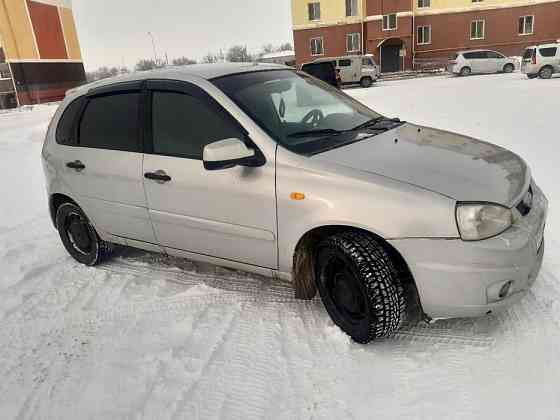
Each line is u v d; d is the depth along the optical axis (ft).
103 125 12.31
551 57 67.82
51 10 147.54
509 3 113.70
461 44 118.73
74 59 160.66
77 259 14.40
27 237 17.48
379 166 8.79
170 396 8.39
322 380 8.36
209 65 11.95
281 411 7.77
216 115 10.14
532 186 9.71
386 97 57.36
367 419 7.40
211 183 10.14
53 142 13.61
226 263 10.93
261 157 9.50
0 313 11.89
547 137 24.53
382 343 9.14
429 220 7.90
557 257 11.56
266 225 9.65
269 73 11.82
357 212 8.43
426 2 117.60
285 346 9.39
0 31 128.77
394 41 119.65
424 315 8.88
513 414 7.18
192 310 11.07
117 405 8.32
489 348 8.65
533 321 9.21
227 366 9.00
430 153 9.43
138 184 11.49
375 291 8.41
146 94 11.35
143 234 12.16
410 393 7.82
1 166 32.37
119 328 10.69
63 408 8.41
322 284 9.51
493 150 10.07
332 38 122.52
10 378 9.36
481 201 7.88
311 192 8.88
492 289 7.89
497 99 44.29
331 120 10.93
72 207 13.75
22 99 134.41
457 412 7.33
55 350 10.14
